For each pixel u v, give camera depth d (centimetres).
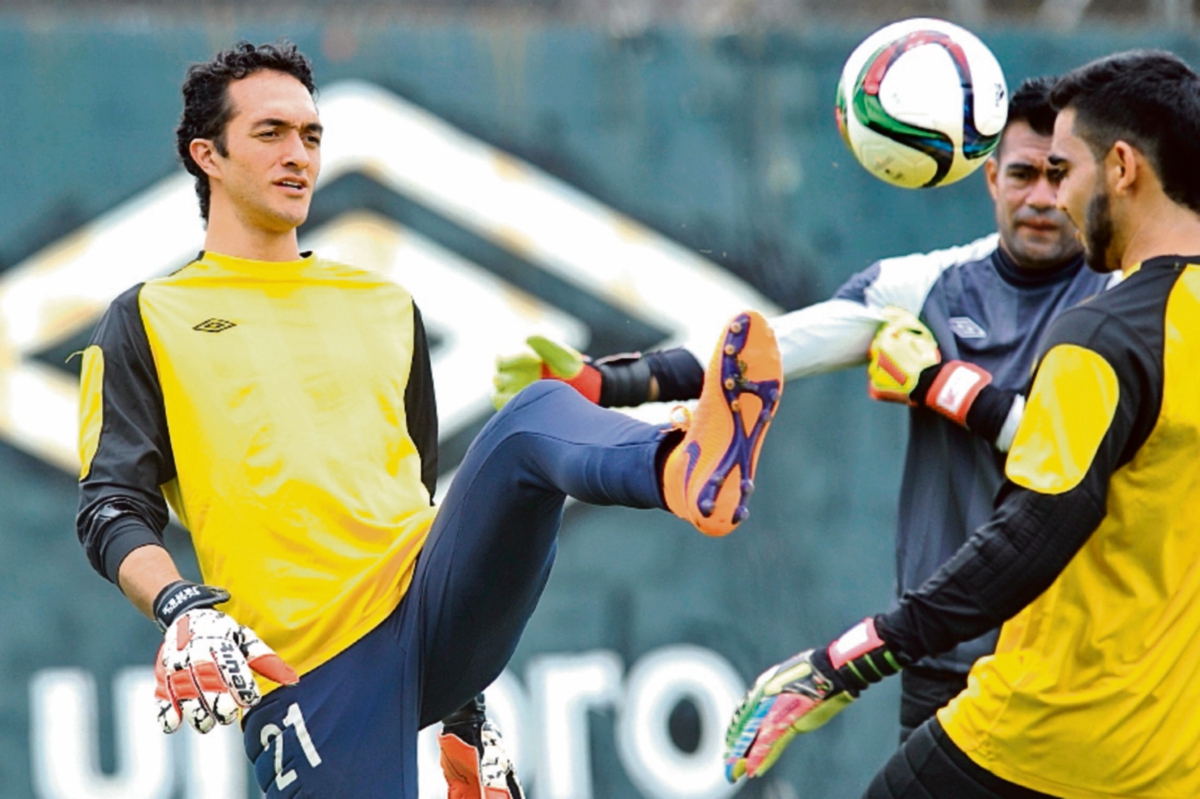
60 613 2152
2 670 2128
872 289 1367
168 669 925
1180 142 998
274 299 1112
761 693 1086
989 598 979
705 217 2364
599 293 2330
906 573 1314
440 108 2314
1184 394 973
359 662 1059
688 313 2347
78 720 2144
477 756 1158
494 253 2309
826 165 2392
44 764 2128
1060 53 2475
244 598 1062
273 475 1064
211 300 1098
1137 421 977
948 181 1284
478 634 1059
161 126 2230
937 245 2395
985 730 1056
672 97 2372
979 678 1076
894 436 2341
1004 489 997
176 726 933
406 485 1109
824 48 2405
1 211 2175
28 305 2178
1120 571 1007
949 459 1301
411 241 2291
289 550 1062
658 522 2283
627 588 2269
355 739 1056
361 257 2272
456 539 1025
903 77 1255
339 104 2284
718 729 2275
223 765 2192
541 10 2491
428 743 2198
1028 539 966
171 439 1068
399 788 1055
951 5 2538
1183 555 1009
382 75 2302
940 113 1246
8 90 2188
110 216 2206
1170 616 1014
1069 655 1025
